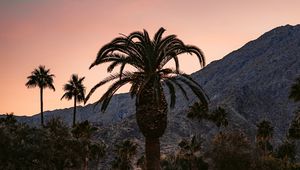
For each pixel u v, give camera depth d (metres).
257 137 148.25
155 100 39.00
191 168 118.38
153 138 39.47
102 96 39.91
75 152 46.50
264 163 60.19
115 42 39.59
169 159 138.75
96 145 123.38
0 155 36.97
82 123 111.50
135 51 39.88
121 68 38.91
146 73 40.16
